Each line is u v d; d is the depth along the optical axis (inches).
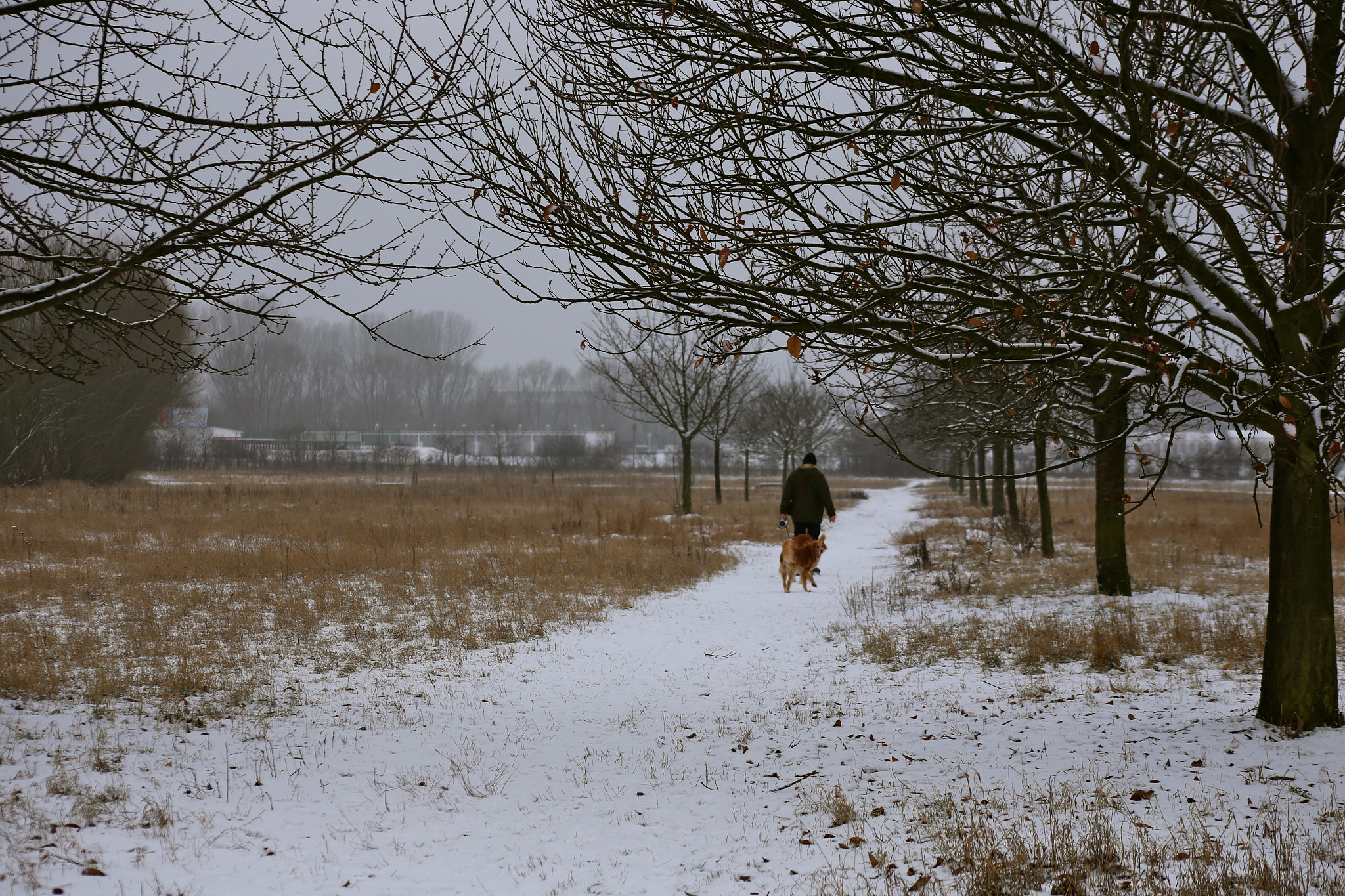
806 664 327.9
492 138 171.3
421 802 183.8
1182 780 178.7
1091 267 198.1
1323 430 168.6
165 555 566.6
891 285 185.8
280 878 144.3
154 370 202.4
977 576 506.0
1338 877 127.6
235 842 160.2
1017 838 148.2
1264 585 442.6
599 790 191.6
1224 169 203.2
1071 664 300.2
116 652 323.0
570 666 324.8
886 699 270.5
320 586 465.7
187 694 270.2
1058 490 1712.6
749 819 173.2
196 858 151.9
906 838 158.9
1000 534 721.0
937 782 190.4
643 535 784.3
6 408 1122.0
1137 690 258.7
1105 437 418.3
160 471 1948.8
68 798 179.3
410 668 316.8
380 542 658.8
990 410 269.7
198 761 207.9
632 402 1018.7
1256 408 169.3
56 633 354.0
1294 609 205.0
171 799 181.5
